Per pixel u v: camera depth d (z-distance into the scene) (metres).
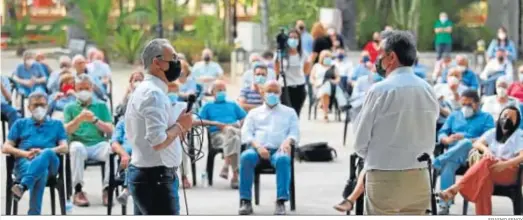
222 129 15.97
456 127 14.16
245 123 14.26
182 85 19.08
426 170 9.49
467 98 14.11
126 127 9.37
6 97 19.06
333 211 14.00
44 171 12.62
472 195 12.62
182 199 14.84
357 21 44.97
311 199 14.97
